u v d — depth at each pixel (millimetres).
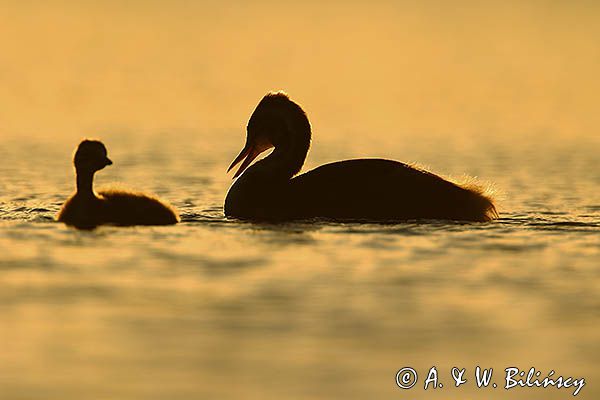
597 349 12383
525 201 22188
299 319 13219
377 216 18125
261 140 19672
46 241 16781
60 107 41375
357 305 13750
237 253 16109
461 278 14922
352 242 16766
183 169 27281
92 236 17156
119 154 30203
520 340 12609
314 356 12078
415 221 18109
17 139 33125
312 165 28688
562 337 12719
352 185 18328
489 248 16516
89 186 18156
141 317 13250
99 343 12391
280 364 11859
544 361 12070
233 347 12312
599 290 14414
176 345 12352
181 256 15969
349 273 15109
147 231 17594
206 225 18188
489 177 26453
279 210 18562
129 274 15016
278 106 19625
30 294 14102
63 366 11766
